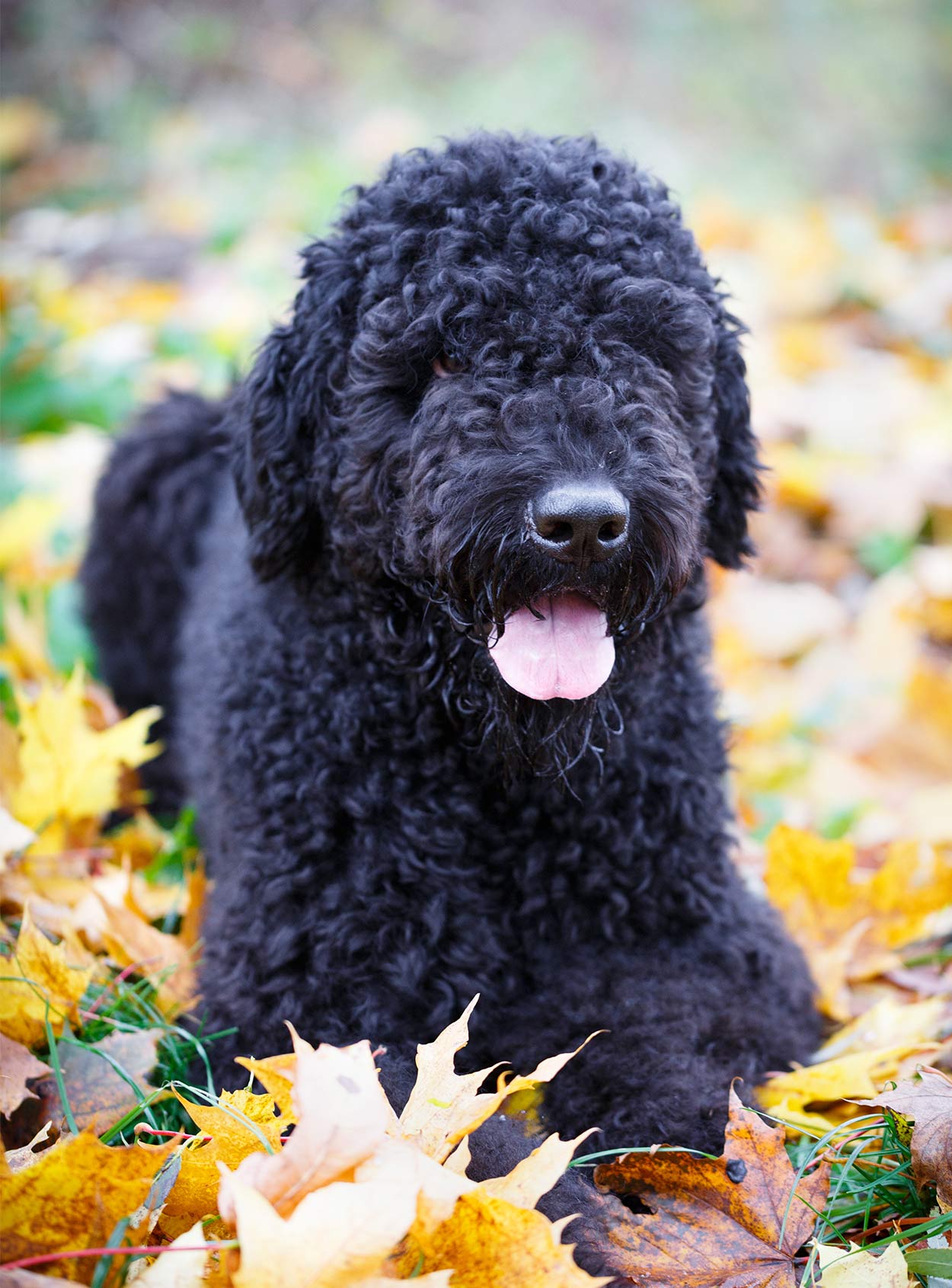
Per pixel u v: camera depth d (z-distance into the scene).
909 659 4.59
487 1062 2.50
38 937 2.56
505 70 11.41
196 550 4.06
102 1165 1.82
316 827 2.60
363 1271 1.71
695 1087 2.31
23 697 3.29
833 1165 2.38
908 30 11.49
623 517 2.29
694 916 2.70
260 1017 2.48
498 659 2.44
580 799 2.58
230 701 2.84
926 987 3.02
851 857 3.20
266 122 11.20
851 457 5.78
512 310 2.48
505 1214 1.83
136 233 8.45
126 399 5.98
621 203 2.63
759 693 4.58
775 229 8.11
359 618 2.71
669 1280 2.02
